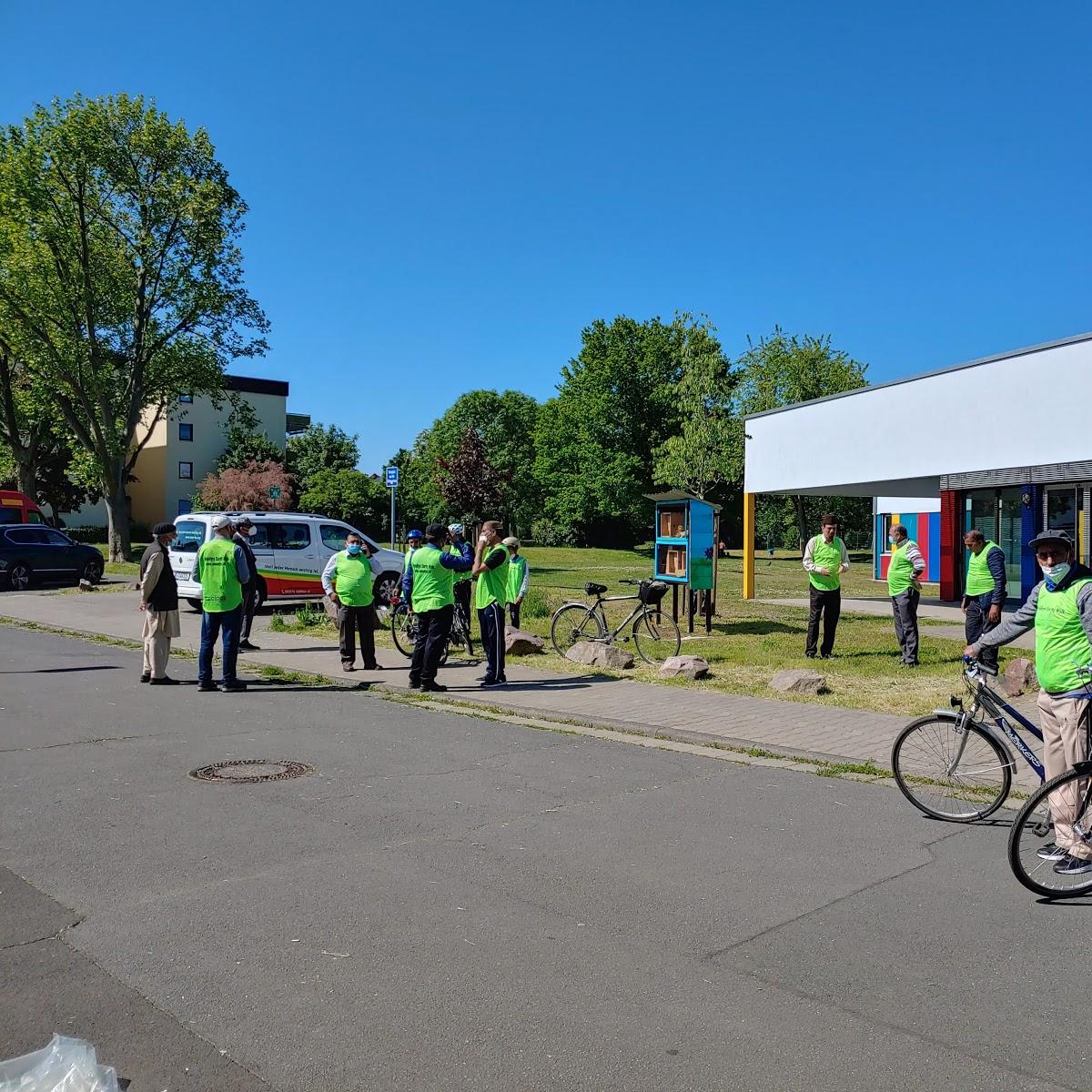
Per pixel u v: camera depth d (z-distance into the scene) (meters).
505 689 11.20
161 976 3.90
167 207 32.78
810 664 13.02
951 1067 3.30
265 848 5.49
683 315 41.56
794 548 63.34
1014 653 14.50
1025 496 17.98
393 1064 3.28
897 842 5.80
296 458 63.62
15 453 41.44
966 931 4.48
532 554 49.81
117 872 5.09
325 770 7.31
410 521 68.62
